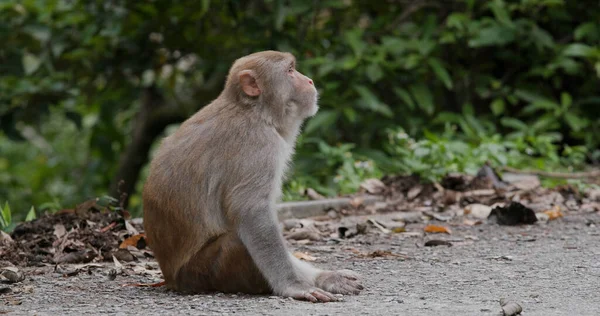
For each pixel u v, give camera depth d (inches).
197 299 256.7
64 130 933.8
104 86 674.8
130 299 260.5
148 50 633.6
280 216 408.2
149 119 689.0
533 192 464.8
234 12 595.2
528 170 505.0
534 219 397.1
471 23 588.1
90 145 716.0
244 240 256.1
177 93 702.5
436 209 439.8
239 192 256.7
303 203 423.8
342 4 572.7
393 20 637.3
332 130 587.2
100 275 301.9
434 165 479.8
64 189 813.2
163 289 274.4
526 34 603.5
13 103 621.3
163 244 267.6
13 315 238.4
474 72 640.4
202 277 263.4
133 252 333.4
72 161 856.3
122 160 700.7
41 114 626.8
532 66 636.1
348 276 271.7
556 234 370.9
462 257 325.1
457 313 231.5
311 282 265.4
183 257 264.1
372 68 552.7
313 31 597.6
